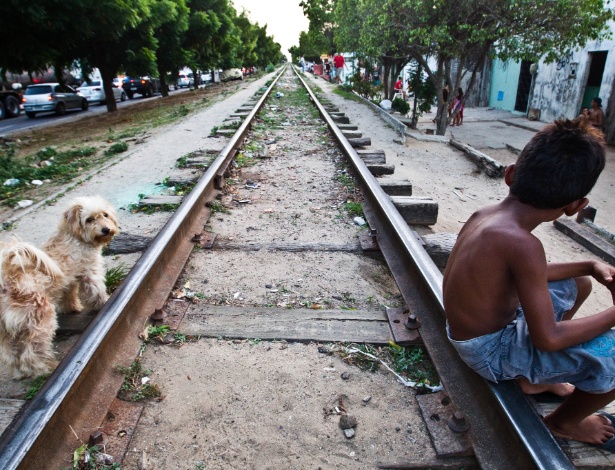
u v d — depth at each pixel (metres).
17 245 2.51
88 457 2.04
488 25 10.84
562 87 16.09
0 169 7.48
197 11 28.27
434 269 3.26
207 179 5.67
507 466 1.95
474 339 2.00
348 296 3.50
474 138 14.09
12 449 1.81
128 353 2.74
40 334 2.63
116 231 3.20
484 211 1.98
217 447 2.16
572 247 6.12
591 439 2.00
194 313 3.21
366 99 19.42
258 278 3.75
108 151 9.19
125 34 18.17
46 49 13.38
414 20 11.08
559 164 1.68
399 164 9.08
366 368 2.69
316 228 4.82
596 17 10.02
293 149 8.84
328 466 2.06
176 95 28.36
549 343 1.76
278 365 2.71
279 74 55.44
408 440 2.19
